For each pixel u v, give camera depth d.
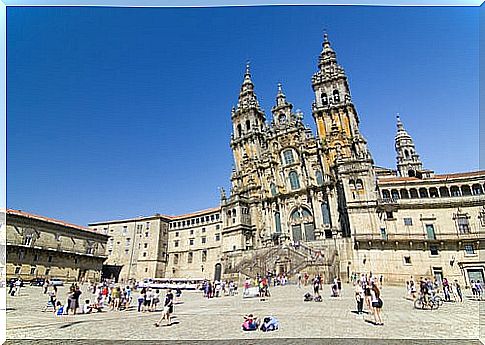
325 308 25.69
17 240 62.78
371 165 57.75
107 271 89.69
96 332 16.73
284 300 32.84
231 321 20.33
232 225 74.50
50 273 68.06
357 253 54.06
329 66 75.12
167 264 89.75
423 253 51.50
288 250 59.28
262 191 76.31
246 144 83.31
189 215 90.88
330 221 65.19
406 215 53.91
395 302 29.89
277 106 80.56
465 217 51.09
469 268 48.91
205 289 44.12
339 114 70.12
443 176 56.19
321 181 68.94
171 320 21.16
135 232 92.62
